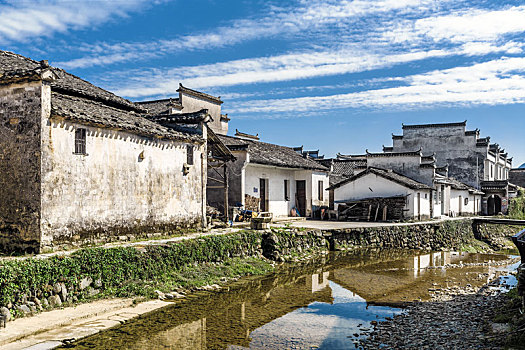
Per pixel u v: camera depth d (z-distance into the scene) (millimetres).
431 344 9508
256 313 12141
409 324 11164
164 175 17359
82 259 11820
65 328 9961
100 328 10102
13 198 12758
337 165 44250
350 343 9812
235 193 25297
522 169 62812
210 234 17922
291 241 21094
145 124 17156
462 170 46844
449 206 38344
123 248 13086
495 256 25375
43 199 12445
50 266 10953
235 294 14102
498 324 10266
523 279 9961
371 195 32125
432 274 18547
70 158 13367
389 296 14359
